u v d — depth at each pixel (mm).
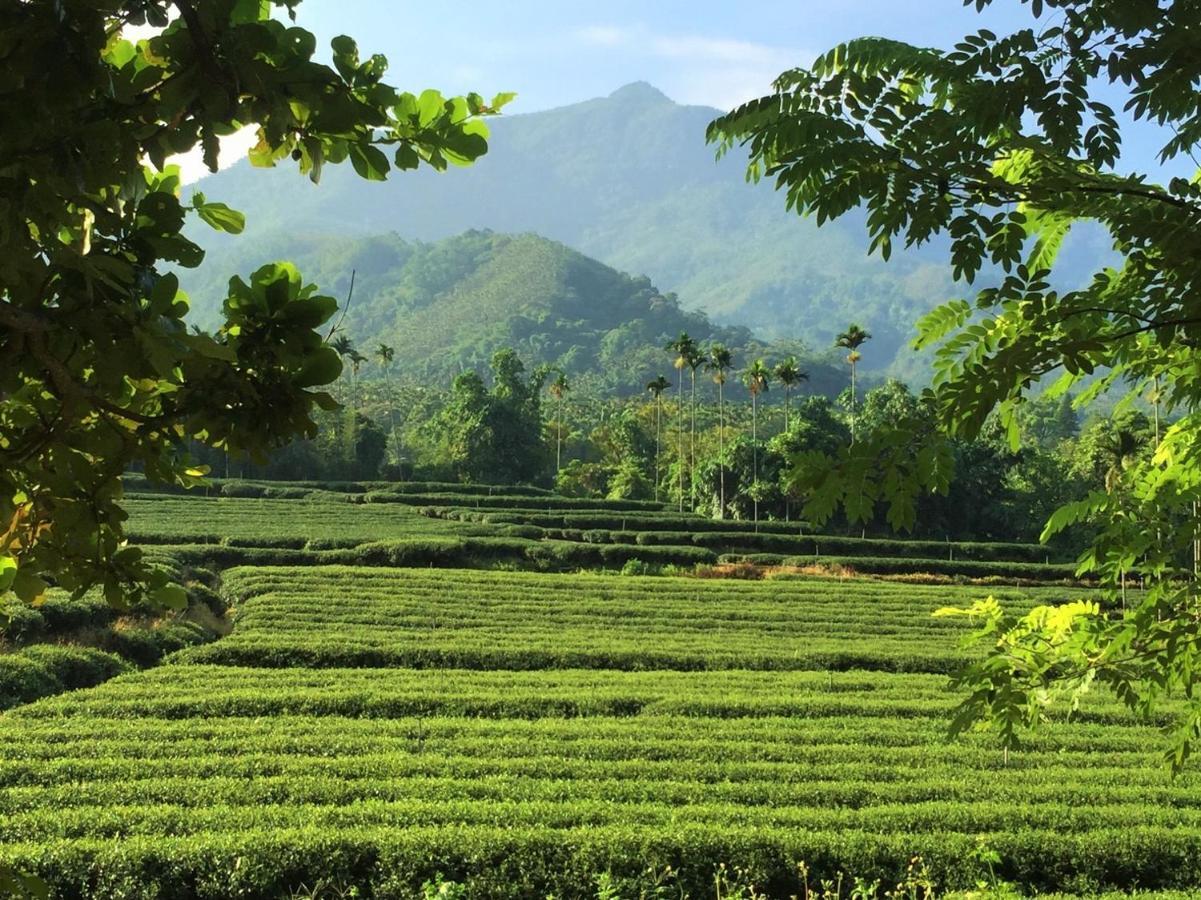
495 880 12305
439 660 27562
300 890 12164
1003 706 4695
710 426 104938
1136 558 4746
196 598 34281
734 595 39969
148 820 13406
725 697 23344
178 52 2127
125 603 2818
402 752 17859
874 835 13344
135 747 17375
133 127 2107
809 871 12750
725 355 82500
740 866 12641
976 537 65500
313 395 2582
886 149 3242
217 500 59688
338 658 27047
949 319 3971
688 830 13125
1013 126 3135
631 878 12320
